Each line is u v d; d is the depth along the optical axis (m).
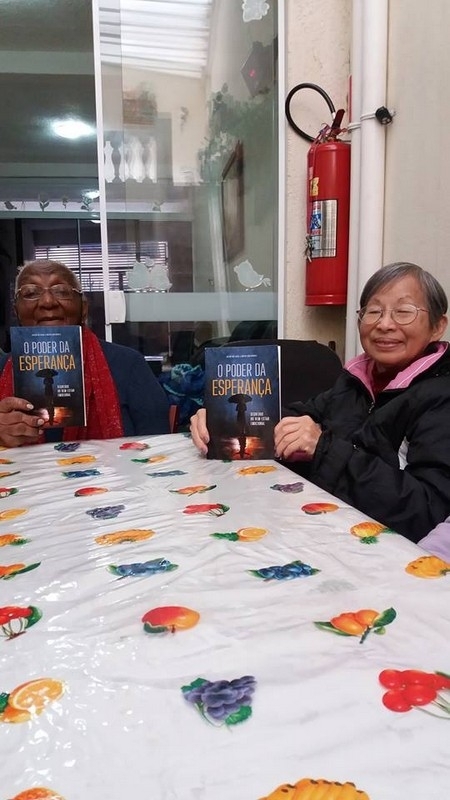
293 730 0.37
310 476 1.11
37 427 1.32
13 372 1.30
